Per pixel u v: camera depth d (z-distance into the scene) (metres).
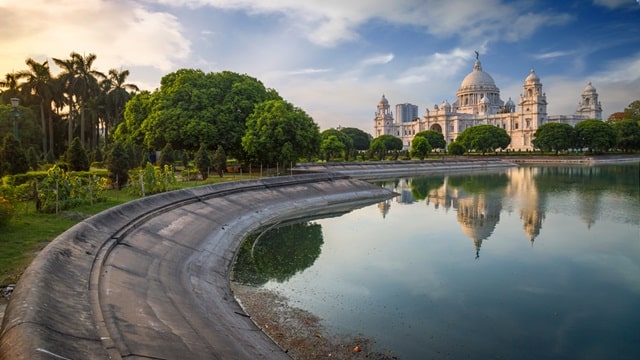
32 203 28.88
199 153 46.69
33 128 67.88
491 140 143.38
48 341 9.41
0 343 9.10
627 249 29.58
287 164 60.88
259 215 39.22
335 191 54.56
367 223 39.56
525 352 15.72
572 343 16.45
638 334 17.19
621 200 51.06
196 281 20.75
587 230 35.59
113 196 33.72
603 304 20.16
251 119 55.38
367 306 19.69
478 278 23.75
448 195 58.44
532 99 177.88
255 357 13.83
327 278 23.78
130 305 14.27
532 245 30.80
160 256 21.73
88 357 9.96
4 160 36.19
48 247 15.25
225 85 61.22
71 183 28.77
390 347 15.84
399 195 59.09
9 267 16.19
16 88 74.94
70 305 12.22
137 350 11.32
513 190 62.66
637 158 138.88
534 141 140.50
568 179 77.44
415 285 22.62
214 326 15.40
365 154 123.31
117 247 19.95
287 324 17.45
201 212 32.66
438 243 31.67
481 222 39.59
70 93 73.81
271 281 23.19
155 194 32.16
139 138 62.47
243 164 60.59
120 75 86.44
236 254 28.12
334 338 16.36
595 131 135.00
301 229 36.75
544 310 19.47
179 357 11.88
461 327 17.66
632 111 176.62
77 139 43.47
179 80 59.62
